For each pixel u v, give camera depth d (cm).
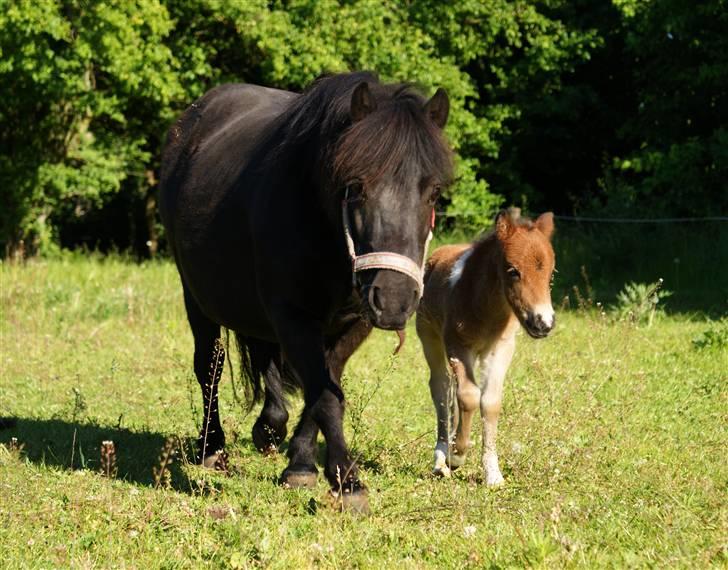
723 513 712
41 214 3219
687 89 2852
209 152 973
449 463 910
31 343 1741
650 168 2769
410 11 3164
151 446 1041
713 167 2703
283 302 801
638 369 1375
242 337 1019
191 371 1490
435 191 715
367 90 720
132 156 3212
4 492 809
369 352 1620
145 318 2014
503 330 885
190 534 697
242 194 866
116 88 2888
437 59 3109
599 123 3472
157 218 3762
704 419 1106
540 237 845
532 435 961
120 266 2748
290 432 1142
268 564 632
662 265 2361
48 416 1209
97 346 1730
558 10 3362
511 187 3469
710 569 600
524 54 3391
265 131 904
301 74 2883
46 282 2400
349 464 751
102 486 830
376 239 692
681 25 2639
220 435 998
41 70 2667
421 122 711
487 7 3130
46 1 2572
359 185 702
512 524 711
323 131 764
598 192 3553
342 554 650
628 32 2903
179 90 2802
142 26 2758
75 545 682
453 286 906
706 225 2556
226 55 3228
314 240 780
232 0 2817
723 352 1491
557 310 1961
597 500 771
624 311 1812
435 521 722
